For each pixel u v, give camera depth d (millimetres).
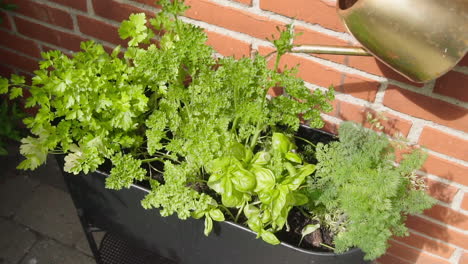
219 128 1021
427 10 683
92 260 1621
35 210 1762
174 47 1010
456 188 1223
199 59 1005
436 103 1080
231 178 945
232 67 959
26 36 1592
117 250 1521
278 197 942
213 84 987
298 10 1068
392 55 756
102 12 1357
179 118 1036
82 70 985
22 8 1500
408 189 1036
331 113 1241
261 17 1124
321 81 1180
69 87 985
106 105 1023
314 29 1085
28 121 1028
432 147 1170
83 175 1103
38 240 1671
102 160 1038
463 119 1079
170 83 1154
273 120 1015
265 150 1135
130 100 1042
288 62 1181
